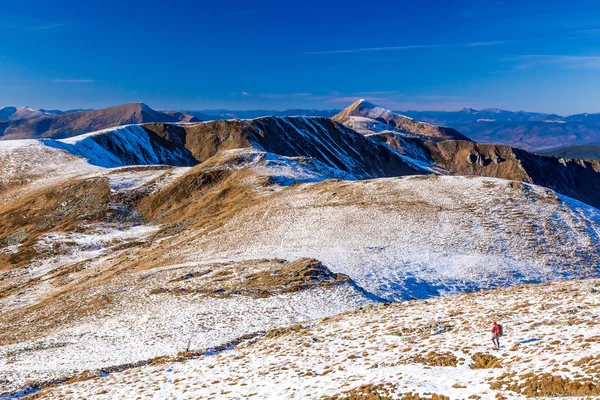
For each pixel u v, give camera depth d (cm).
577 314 1831
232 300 3616
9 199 11675
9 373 2708
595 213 5575
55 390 2322
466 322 2131
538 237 4891
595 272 4206
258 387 1808
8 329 4109
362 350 2042
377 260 4406
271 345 2478
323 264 4334
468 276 4053
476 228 5138
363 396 1459
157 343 2930
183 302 3731
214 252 5369
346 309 3278
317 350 2189
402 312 2647
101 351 2916
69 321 3834
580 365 1289
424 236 5000
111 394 2067
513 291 2708
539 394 1222
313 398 1549
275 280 3922
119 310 3816
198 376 2148
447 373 1549
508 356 1560
